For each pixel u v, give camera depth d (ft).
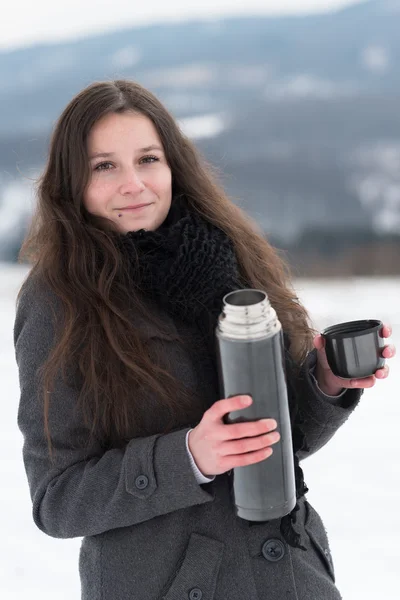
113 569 4.67
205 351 4.84
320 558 5.17
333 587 5.09
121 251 4.94
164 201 5.14
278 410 4.05
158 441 4.38
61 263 4.96
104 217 5.00
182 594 4.60
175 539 4.67
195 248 4.87
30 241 5.31
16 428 14.75
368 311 21.84
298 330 5.72
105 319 4.72
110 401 4.68
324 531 5.35
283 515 4.25
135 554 4.66
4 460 13.34
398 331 19.22
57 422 4.65
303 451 5.26
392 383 16.47
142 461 4.35
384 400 15.51
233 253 5.13
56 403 4.65
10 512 11.57
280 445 4.11
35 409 4.74
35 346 4.79
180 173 5.57
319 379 5.14
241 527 4.77
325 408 5.04
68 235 4.98
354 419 14.58
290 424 4.50
